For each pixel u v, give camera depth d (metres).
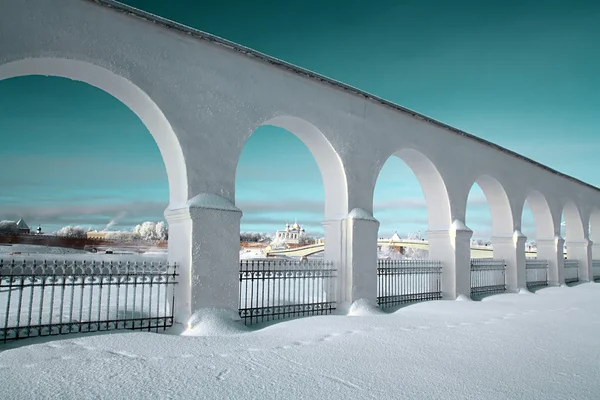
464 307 12.37
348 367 6.15
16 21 6.93
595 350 7.63
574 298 15.51
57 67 7.66
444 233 14.25
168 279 8.73
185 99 8.70
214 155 8.99
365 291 11.29
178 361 6.20
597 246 25.12
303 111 10.58
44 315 9.43
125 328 7.93
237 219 9.03
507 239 17.27
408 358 6.74
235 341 7.55
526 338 8.48
